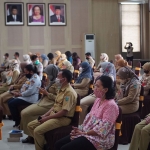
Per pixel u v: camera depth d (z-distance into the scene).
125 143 4.81
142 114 6.04
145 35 16.66
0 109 4.47
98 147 3.17
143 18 16.56
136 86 4.75
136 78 4.83
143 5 16.47
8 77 6.92
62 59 9.77
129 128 4.81
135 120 4.80
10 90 6.34
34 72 5.67
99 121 3.18
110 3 15.52
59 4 14.71
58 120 4.02
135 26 16.55
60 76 4.04
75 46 15.12
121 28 16.38
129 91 4.78
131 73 4.82
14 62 7.21
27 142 5.05
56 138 3.98
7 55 11.99
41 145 4.10
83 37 14.86
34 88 5.56
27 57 8.88
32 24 14.44
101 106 3.21
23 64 6.30
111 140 3.18
